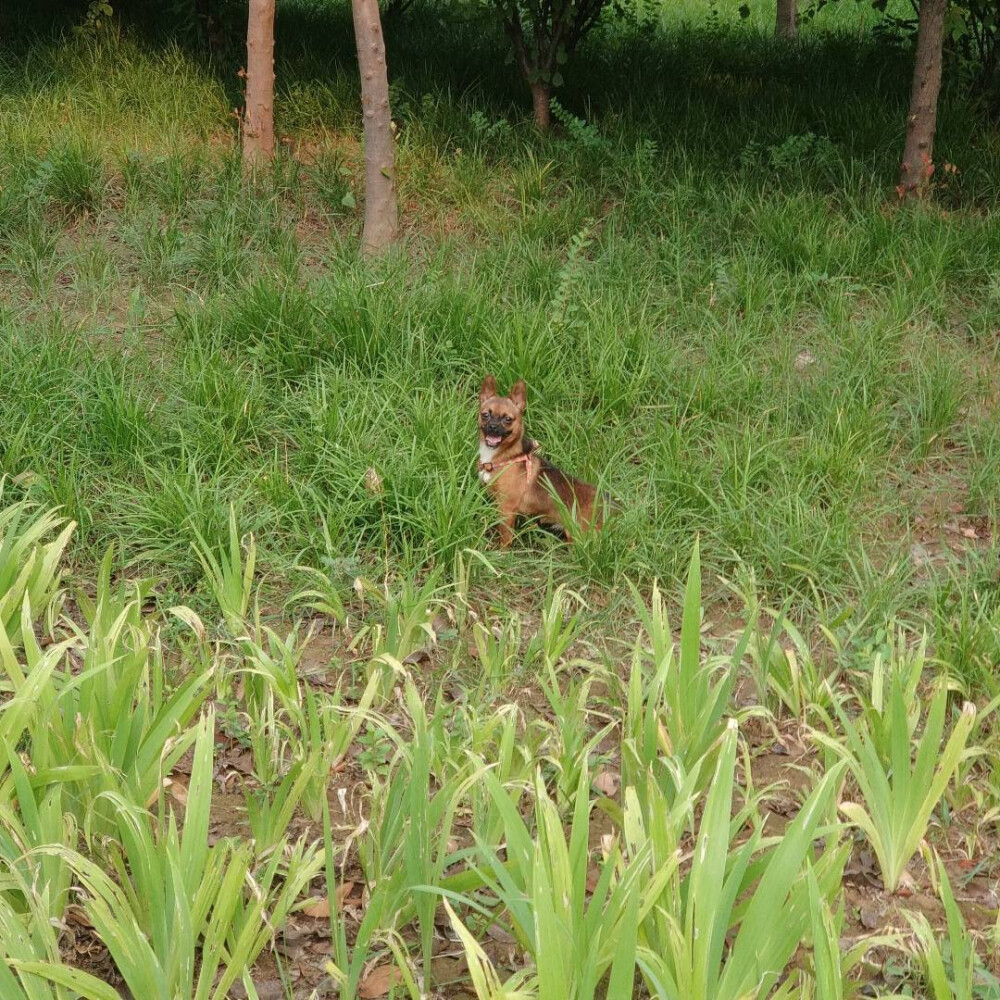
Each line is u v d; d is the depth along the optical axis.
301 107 8.31
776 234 7.43
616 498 6.19
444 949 4.97
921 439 6.50
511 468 6.02
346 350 6.70
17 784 4.39
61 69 8.45
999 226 7.47
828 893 4.37
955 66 8.67
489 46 9.36
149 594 5.79
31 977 3.85
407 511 6.08
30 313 6.96
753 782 5.37
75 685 4.84
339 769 5.36
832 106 8.49
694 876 3.92
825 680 5.47
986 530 6.24
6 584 5.44
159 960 4.11
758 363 6.84
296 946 4.91
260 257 7.31
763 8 13.88
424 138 8.05
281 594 5.89
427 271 7.13
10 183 7.43
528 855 4.12
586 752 5.11
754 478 6.27
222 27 8.95
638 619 5.85
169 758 4.97
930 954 4.18
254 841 5.05
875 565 6.05
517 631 5.68
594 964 3.72
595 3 8.30
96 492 6.15
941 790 5.04
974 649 5.55
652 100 8.59
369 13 7.21
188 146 7.93
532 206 7.66
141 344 6.76
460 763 5.20
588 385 6.64
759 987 3.98
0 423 6.21
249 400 6.40
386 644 5.51
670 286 7.25
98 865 4.96
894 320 7.03
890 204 7.81
